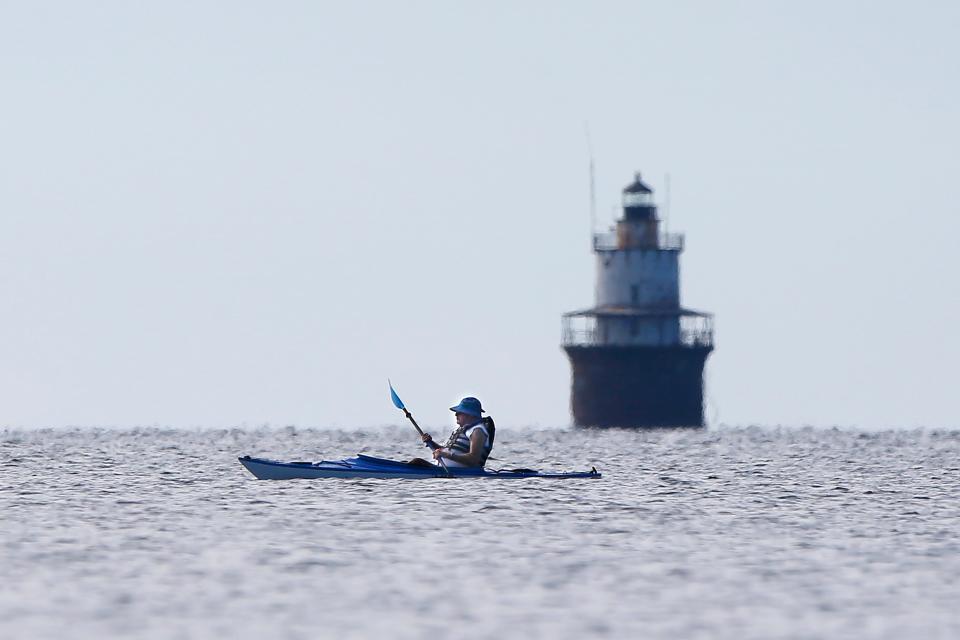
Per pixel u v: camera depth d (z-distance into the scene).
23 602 68.06
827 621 64.69
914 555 85.38
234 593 71.00
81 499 119.12
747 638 60.97
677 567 80.19
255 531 95.56
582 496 121.81
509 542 90.44
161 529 96.69
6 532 94.25
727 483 143.12
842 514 109.81
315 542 90.00
